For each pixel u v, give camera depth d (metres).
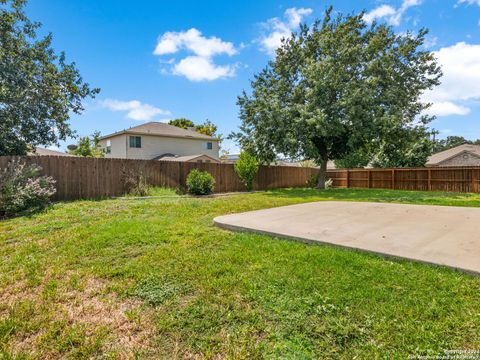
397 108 12.89
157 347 1.76
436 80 13.71
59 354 1.71
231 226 4.56
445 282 2.45
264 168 14.96
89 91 11.98
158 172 10.74
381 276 2.60
